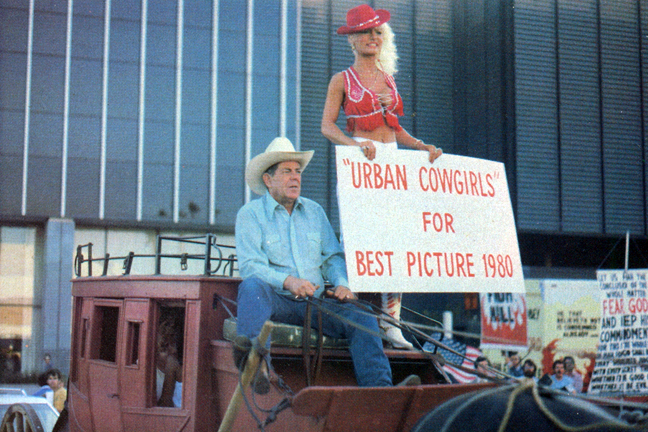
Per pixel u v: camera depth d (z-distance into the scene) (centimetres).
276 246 384
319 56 1471
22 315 1502
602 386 855
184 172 1515
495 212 409
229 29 1515
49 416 704
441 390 303
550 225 1495
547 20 1495
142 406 409
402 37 1395
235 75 1513
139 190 1509
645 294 885
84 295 507
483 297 972
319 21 1473
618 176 1545
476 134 1417
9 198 1466
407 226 383
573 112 1511
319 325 355
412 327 360
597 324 942
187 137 1515
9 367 1480
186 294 395
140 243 1516
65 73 1495
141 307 422
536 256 1530
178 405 446
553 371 921
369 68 454
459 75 1423
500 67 1459
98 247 1508
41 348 1484
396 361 398
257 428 346
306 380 348
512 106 1466
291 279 353
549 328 917
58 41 1493
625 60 1551
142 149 1513
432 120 1395
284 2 1516
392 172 388
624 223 1548
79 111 1498
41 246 1510
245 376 313
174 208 1513
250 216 388
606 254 1559
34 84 1485
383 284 369
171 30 1519
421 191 392
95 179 1499
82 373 496
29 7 1481
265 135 1502
